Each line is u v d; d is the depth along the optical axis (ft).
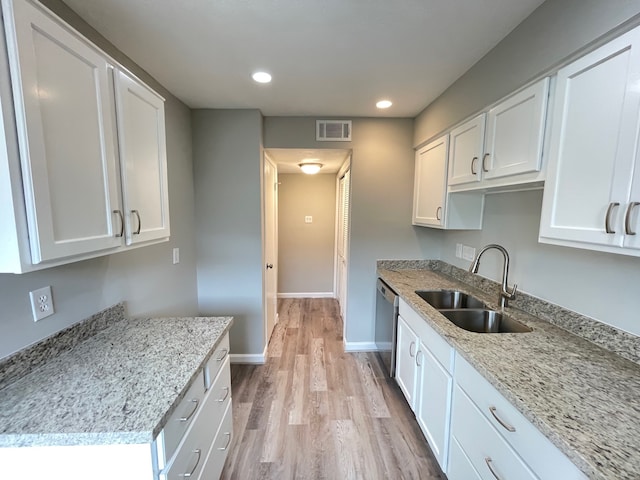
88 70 3.30
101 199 3.54
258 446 5.92
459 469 4.42
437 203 7.57
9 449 2.85
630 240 2.89
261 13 4.22
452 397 4.65
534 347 4.18
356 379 8.31
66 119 3.00
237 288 8.95
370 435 6.25
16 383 3.33
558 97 3.75
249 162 8.50
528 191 5.64
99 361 3.83
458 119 6.34
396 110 8.35
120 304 5.28
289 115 8.79
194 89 6.94
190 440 3.62
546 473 2.77
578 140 3.47
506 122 4.89
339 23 4.46
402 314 7.20
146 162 4.50
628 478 2.16
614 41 3.02
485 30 4.62
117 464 2.89
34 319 3.65
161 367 3.70
